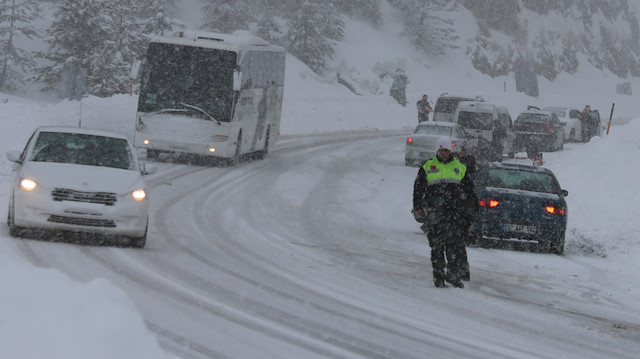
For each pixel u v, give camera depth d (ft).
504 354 37.32
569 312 48.93
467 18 418.92
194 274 49.73
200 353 33.06
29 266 30.14
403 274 57.41
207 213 79.46
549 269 65.62
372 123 243.60
